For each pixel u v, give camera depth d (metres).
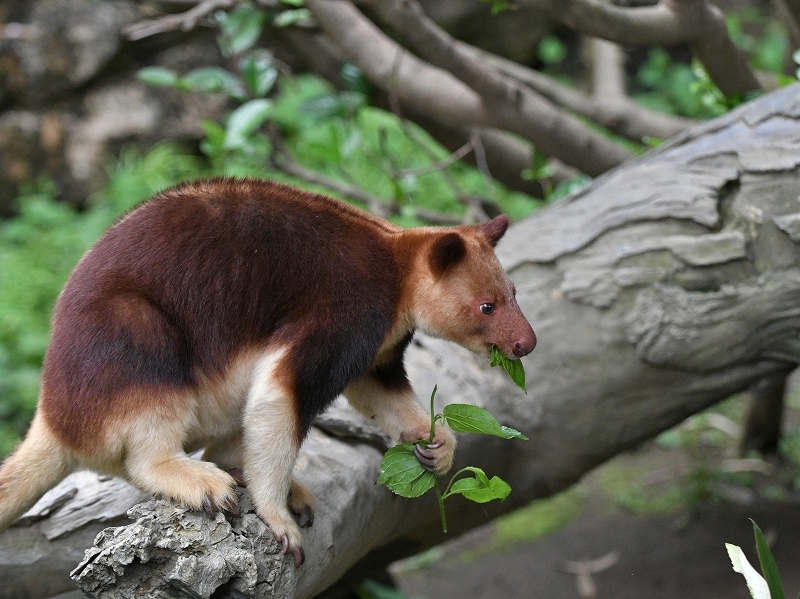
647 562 10.61
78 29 18.25
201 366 5.48
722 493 11.66
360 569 8.21
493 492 5.48
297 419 5.26
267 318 5.48
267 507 5.19
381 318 5.60
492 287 5.82
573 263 7.93
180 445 5.39
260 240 5.54
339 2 10.44
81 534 6.03
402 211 11.18
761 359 7.65
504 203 17.81
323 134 17.45
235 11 10.18
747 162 7.48
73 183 18.58
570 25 8.48
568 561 10.91
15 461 5.55
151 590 4.78
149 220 5.59
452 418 5.48
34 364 15.02
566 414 7.97
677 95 21.39
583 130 10.35
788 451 12.64
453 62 9.50
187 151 19.22
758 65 21.25
